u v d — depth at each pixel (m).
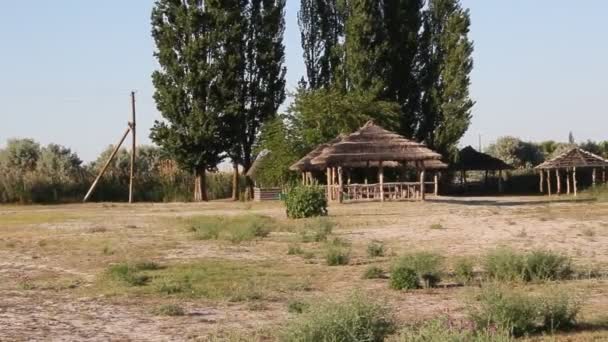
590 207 46.00
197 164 69.38
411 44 70.00
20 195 72.44
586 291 16.28
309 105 67.75
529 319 12.29
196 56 66.94
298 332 10.58
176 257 25.20
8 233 36.41
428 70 70.62
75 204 69.50
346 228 34.66
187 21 66.88
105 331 13.67
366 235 31.00
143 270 21.98
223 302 16.47
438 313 14.31
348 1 70.62
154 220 43.25
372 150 53.81
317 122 67.00
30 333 13.57
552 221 34.84
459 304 15.26
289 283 18.84
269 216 43.53
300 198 41.19
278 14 70.06
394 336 11.48
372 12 68.56
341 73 70.62
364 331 10.70
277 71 70.44
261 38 69.62
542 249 20.91
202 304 16.30
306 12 73.75
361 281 19.05
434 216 40.47
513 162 100.44
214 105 67.69
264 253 25.78
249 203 63.62
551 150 105.50
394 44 69.44
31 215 51.50
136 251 27.14
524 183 80.62
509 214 40.66
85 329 13.88
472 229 31.95
